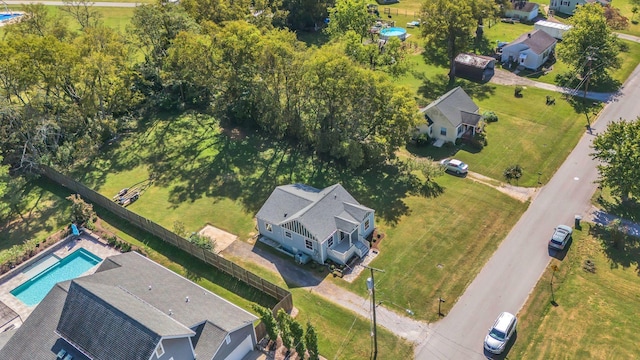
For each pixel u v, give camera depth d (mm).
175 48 76312
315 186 63812
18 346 40875
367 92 64500
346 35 80375
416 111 65375
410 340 43281
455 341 43031
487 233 54656
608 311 44812
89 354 37531
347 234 52844
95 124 74312
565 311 45125
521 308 45656
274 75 70562
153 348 35375
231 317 41906
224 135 76312
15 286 51719
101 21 112312
